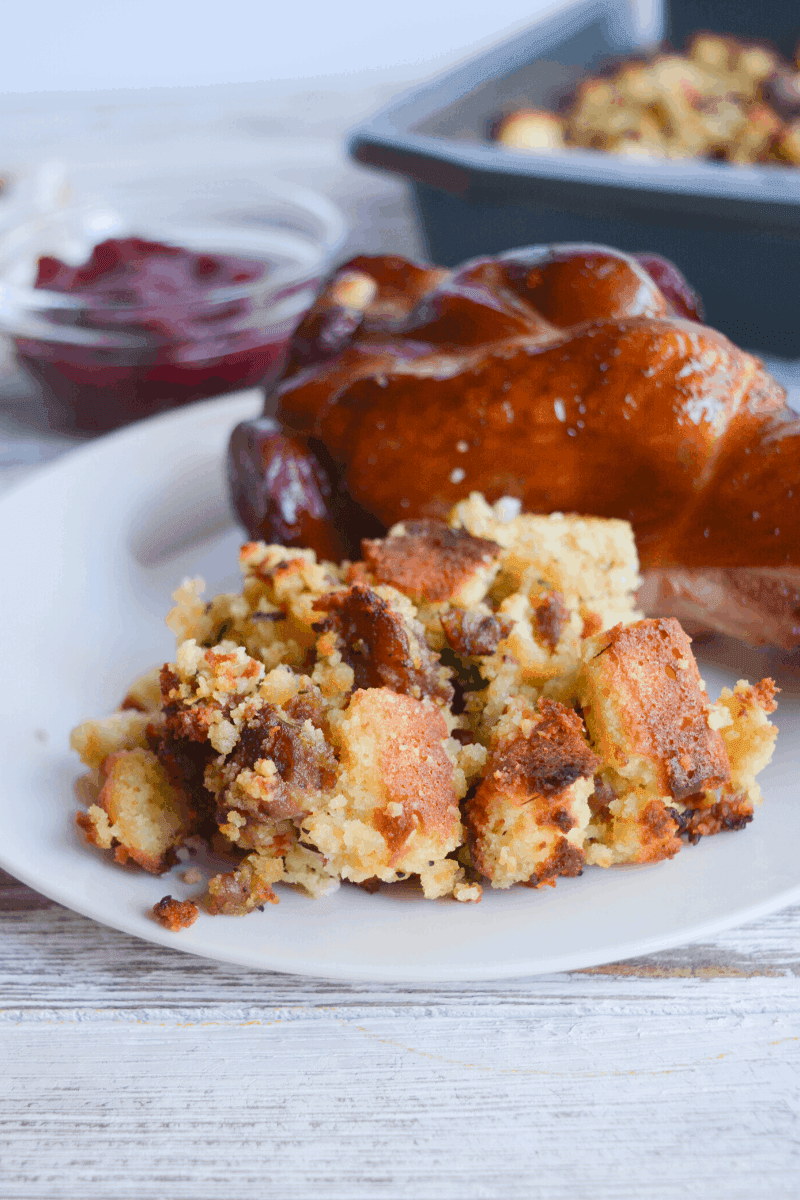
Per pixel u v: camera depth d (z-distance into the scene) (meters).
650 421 0.40
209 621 0.39
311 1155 0.33
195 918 0.35
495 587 0.40
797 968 0.36
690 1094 0.34
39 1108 0.34
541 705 0.36
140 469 0.50
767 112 0.72
